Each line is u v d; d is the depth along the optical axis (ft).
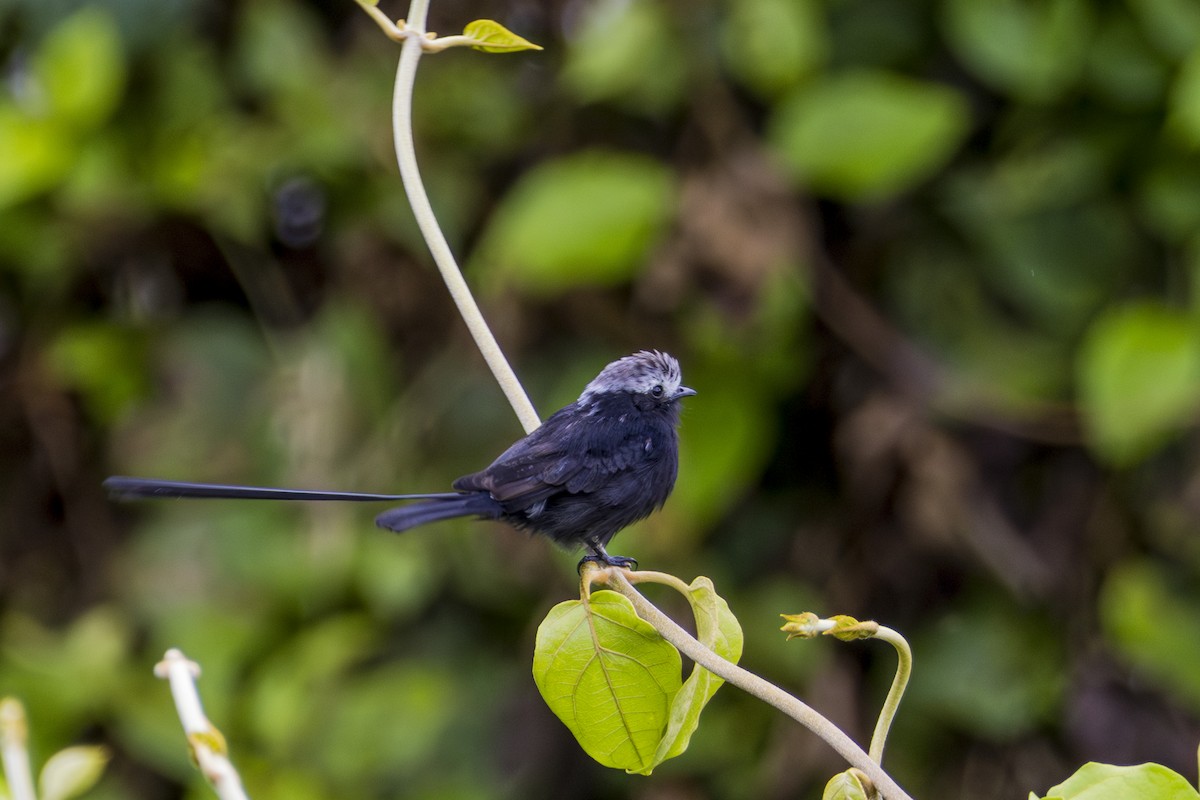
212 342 38.04
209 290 39.63
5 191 34.88
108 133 35.91
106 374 38.45
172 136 36.29
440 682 35.22
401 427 36.96
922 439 34.47
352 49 37.99
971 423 35.65
